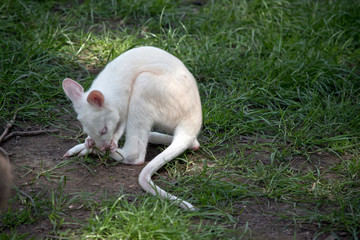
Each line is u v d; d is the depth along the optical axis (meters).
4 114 7.23
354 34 10.12
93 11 10.79
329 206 5.56
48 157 6.43
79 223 5.06
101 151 6.10
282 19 10.63
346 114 7.55
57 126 7.25
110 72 6.30
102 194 5.65
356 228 5.12
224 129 7.33
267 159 6.59
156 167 5.89
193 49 9.45
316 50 9.42
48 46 9.15
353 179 6.12
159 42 9.62
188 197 5.67
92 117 5.86
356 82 8.56
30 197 5.38
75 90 6.07
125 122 6.26
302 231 5.11
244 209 5.48
